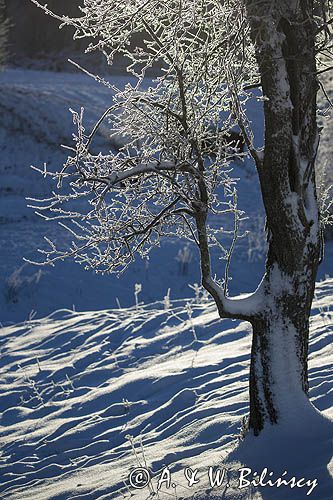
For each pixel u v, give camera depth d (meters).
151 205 20.58
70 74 53.38
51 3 63.72
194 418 8.73
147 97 7.33
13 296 19.53
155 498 6.41
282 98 6.48
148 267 21.34
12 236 24.64
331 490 5.52
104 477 7.70
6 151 35.19
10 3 66.38
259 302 6.92
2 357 13.88
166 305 15.70
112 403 10.34
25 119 37.28
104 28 6.56
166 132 7.04
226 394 9.27
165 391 10.17
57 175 7.18
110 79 45.16
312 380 8.51
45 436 9.70
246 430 7.16
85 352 13.26
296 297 6.82
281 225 6.72
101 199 6.75
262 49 6.39
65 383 11.76
